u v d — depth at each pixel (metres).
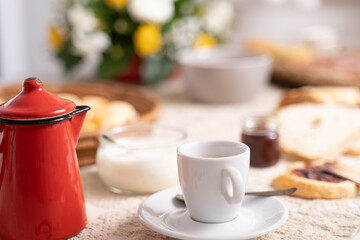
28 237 0.63
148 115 0.93
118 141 0.80
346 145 0.90
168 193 0.70
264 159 0.84
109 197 0.76
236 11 2.30
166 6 1.37
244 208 0.67
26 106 0.62
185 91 1.41
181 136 0.79
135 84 1.50
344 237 0.65
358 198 0.74
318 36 1.83
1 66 2.45
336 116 0.98
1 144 0.62
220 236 0.60
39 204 0.62
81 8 1.40
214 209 0.64
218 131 1.00
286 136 0.91
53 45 1.50
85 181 0.80
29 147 0.62
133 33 1.41
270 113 1.12
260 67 1.22
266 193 0.69
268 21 2.24
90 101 1.02
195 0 1.55
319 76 1.30
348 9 2.02
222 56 1.38
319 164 0.81
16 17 2.45
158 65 1.43
